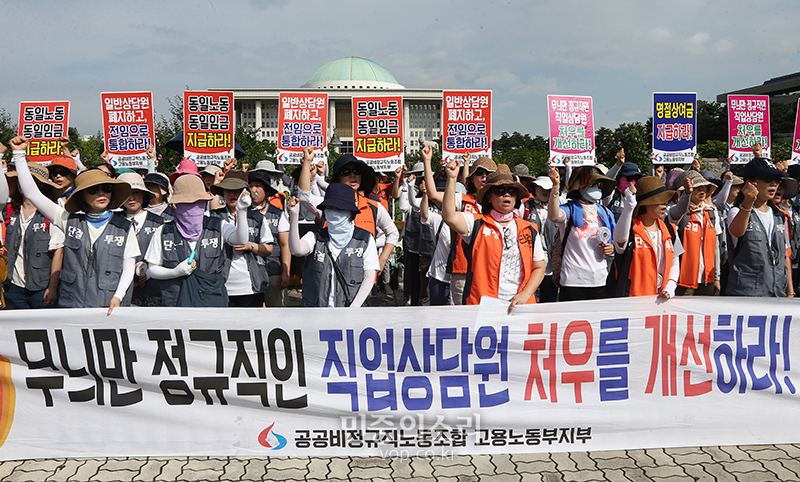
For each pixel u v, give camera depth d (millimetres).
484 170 5152
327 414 3658
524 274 3947
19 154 4250
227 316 3602
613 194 5855
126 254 4070
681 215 5379
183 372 3621
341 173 4621
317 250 4047
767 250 4984
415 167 7406
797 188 5746
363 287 4027
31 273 4801
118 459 3600
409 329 3656
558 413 3744
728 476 3363
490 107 7582
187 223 4082
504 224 3992
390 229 4797
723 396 3842
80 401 3621
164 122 16141
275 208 5844
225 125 7625
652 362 3793
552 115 7398
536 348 3723
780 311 3842
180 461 3572
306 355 3637
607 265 4688
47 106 7688
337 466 3516
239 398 3641
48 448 3609
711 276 5832
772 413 3863
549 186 6180
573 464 3557
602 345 3758
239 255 4848
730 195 6789
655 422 3799
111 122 7758
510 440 3730
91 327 3594
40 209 4332
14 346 3574
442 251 5055
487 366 3709
